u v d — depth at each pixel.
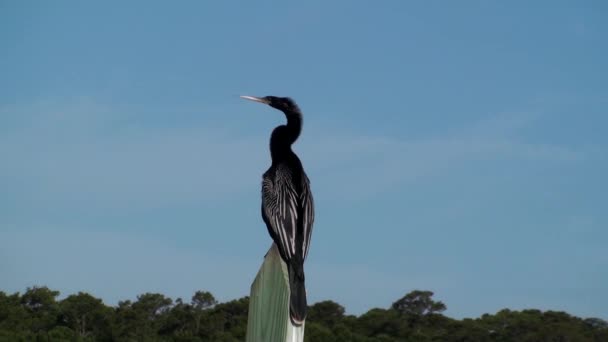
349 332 26.66
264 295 5.48
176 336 25.75
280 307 5.40
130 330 26.16
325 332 26.19
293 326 5.59
